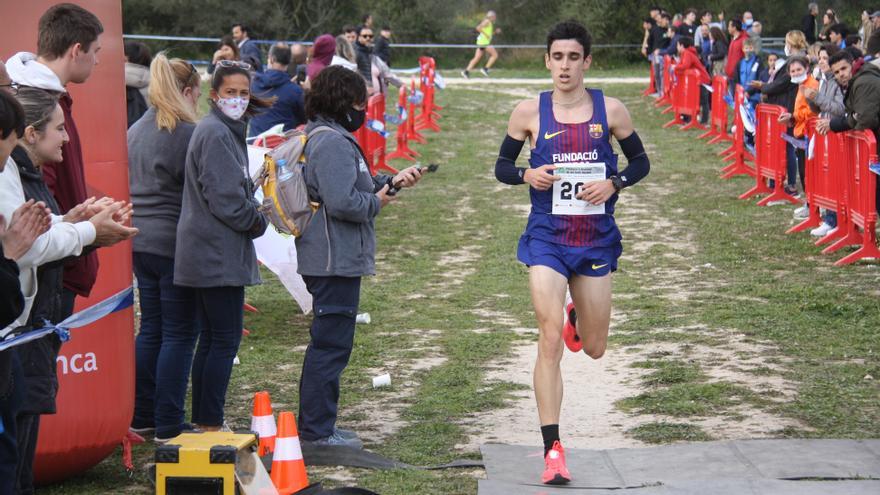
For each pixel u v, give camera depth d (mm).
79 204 4469
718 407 6586
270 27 42938
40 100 4227
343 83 5828
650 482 5289
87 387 5406
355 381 7430
